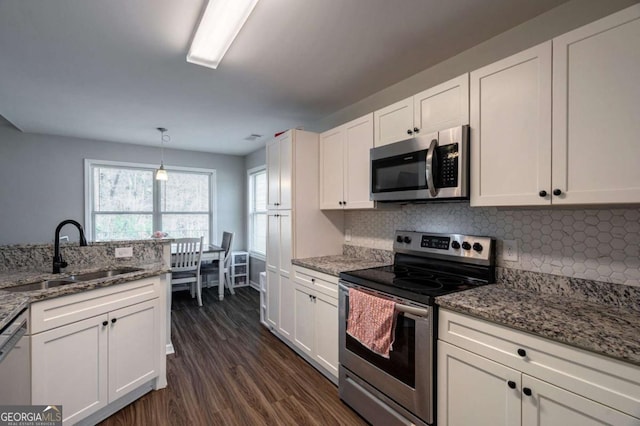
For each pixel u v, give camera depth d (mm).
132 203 4840
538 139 1386
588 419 1056
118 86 2609
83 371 1729
